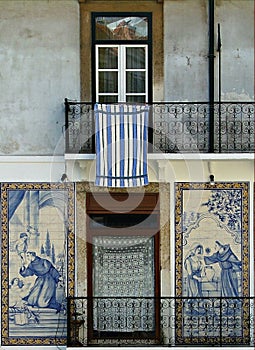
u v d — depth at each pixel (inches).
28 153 573.6
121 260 581.9
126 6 576.7
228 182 574.2
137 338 581.3
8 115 573.3
